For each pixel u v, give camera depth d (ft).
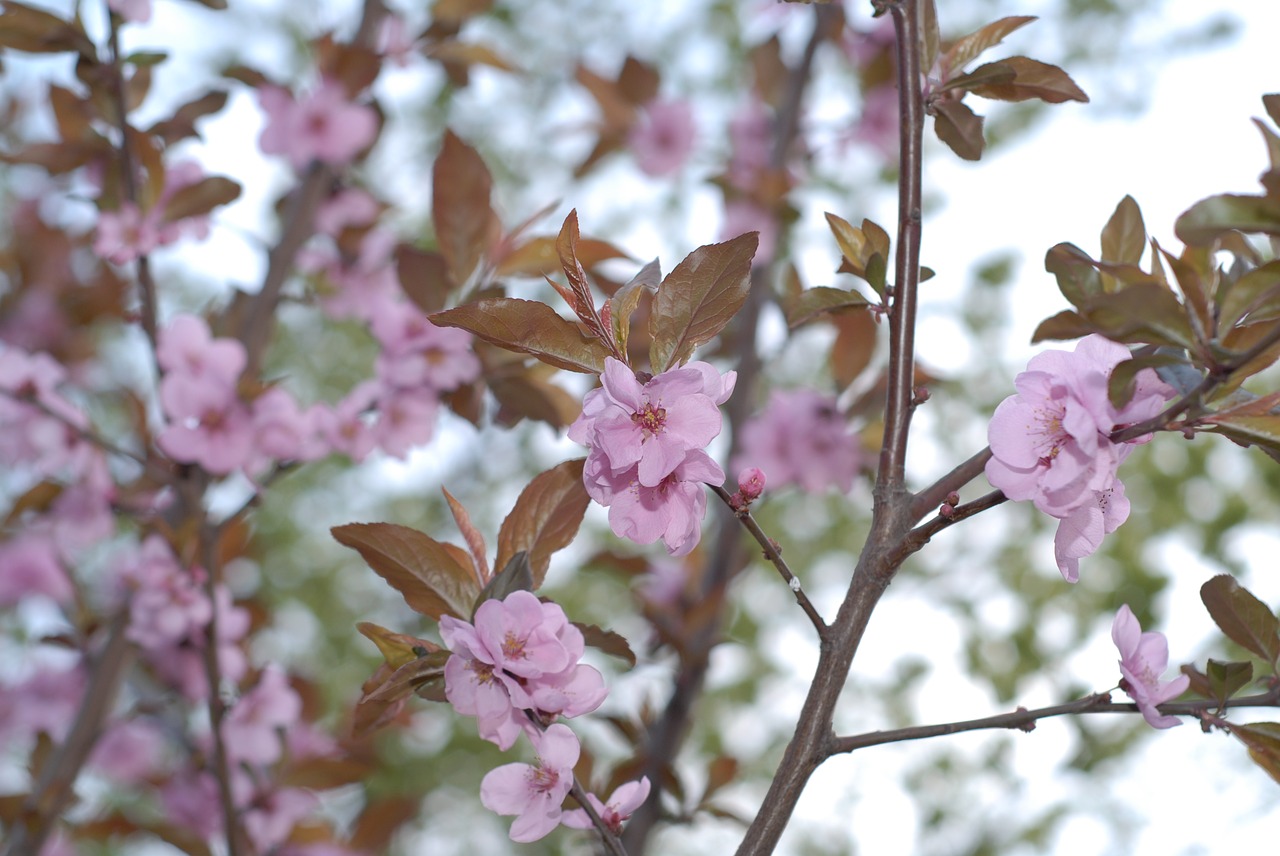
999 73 2.93
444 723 9.36
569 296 2.80
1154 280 2.80
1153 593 7.48
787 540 10.65
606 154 6.31
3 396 3.92
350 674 10.42
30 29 3.67
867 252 3.00
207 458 3.64
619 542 7.86
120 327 8.23
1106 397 2.75
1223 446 7.76
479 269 3.57
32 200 5.93
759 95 5.89
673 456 2.72
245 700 4.16
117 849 7.03
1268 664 2.90
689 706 4.18
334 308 4.49
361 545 2.93
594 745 6.52
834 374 4.92
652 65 6.22
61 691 5.03
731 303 2.79
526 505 2.97
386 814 4.33
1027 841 8.27
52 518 4.15
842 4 5.71
